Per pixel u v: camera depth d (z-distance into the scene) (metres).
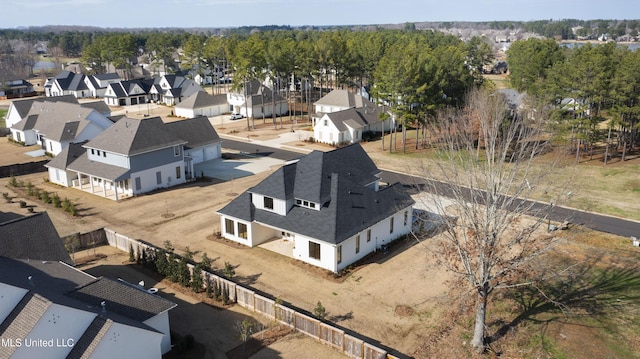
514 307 28.31
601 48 83.12
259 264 34.19
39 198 48.72
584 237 38.34
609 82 58.66
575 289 30.23
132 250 34.88
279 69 93.19
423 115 66.25
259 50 97.81
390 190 39.22
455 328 26.50
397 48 97.62
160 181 52.25
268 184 36.44
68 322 20.02
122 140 50.25
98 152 51.50
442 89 70.06
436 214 43.47
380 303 29.12
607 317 27.02
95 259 35.28
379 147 71.94
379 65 85.75
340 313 28.06
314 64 95.69
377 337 25.78
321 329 25.23
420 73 65.88
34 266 26.67
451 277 32.00
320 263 33.50
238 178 56.25
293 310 26.62
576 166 57.62
